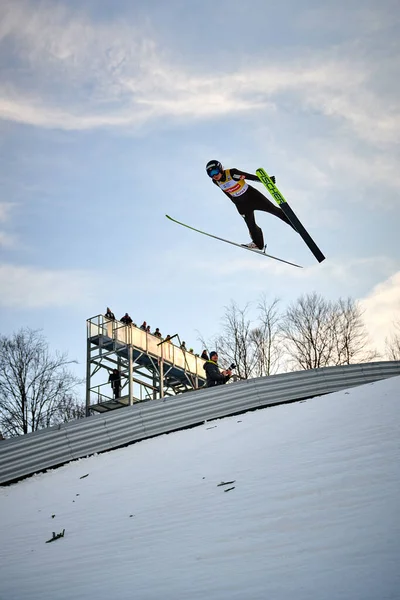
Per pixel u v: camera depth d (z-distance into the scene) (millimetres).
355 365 14898
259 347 27359
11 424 22422
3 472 11664
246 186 12055
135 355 22438
